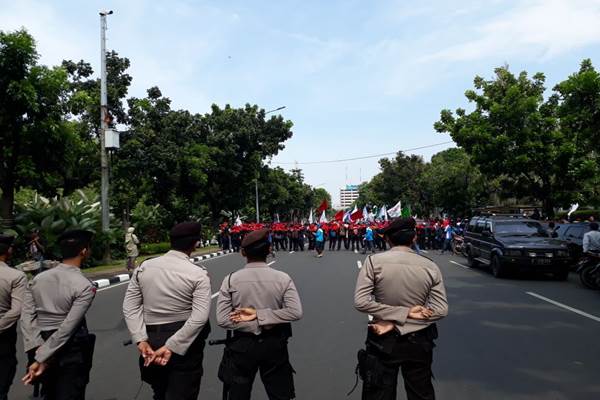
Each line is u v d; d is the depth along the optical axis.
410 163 51.44
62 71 15.16
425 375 3.23
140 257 23.36
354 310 9.10
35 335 3.45
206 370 5.70
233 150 30.05
